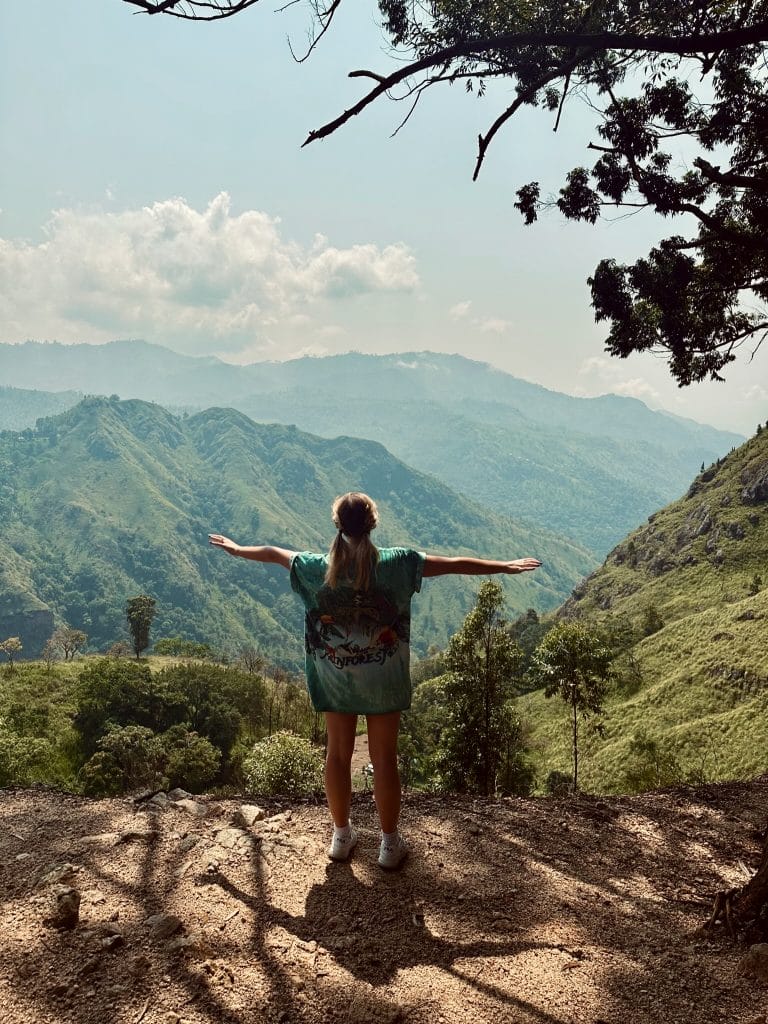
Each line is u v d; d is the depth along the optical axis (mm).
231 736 67125
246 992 2389
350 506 3156
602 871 4121
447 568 3211
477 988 2598
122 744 53312
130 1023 2156
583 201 5859
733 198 6973
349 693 3242
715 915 3387
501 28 4973
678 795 6043
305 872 3461
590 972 2803
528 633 142125
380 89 4137
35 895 2912
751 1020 2467
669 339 7066
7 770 46719
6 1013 2172
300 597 3322
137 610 105938
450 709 27422
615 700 91938
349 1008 2367
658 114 5652
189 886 3145
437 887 3473
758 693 75625
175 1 3869
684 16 5070
